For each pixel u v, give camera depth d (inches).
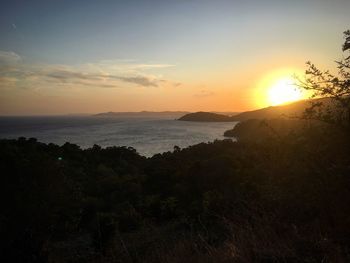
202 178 1279.5
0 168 747.4
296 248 118.9
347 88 139.3
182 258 126.8
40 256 219.0
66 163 2190.0
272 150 152.4
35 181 767.7
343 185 130.9
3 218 536.4
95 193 1651.1
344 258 107.0
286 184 141.9
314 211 137.3
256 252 117.4
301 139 145.3
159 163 2461.9
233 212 148.4
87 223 960.3
